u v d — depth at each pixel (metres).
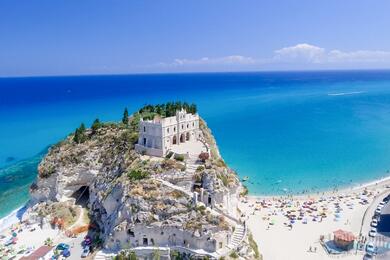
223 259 70.88
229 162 155.88
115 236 80.06
